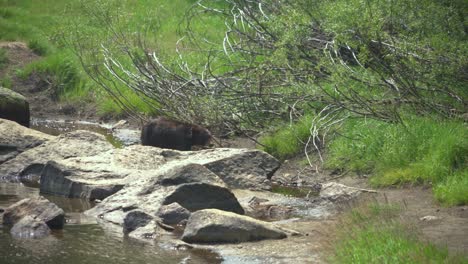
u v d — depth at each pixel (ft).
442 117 72.74
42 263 52.13
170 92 86.17
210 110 84.69
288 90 82.53
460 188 61.77
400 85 74.74
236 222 56.24
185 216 60.80
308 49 82.48
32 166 77.56
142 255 53.62
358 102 74.38
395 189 67.36
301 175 75.36
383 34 76.23
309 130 79.51
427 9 75.92
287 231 57.47
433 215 58.75
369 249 48.21
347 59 84.17
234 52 92.17
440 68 71.82
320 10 81.61
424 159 68.23
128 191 65.41
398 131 71.92
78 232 59.06
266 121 85.35
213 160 73.20
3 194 70.69
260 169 73.56
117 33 104.22
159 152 75.61
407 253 46.32
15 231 58.49
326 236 54.70
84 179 70.69
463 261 44.93
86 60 109.29
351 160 73.92
